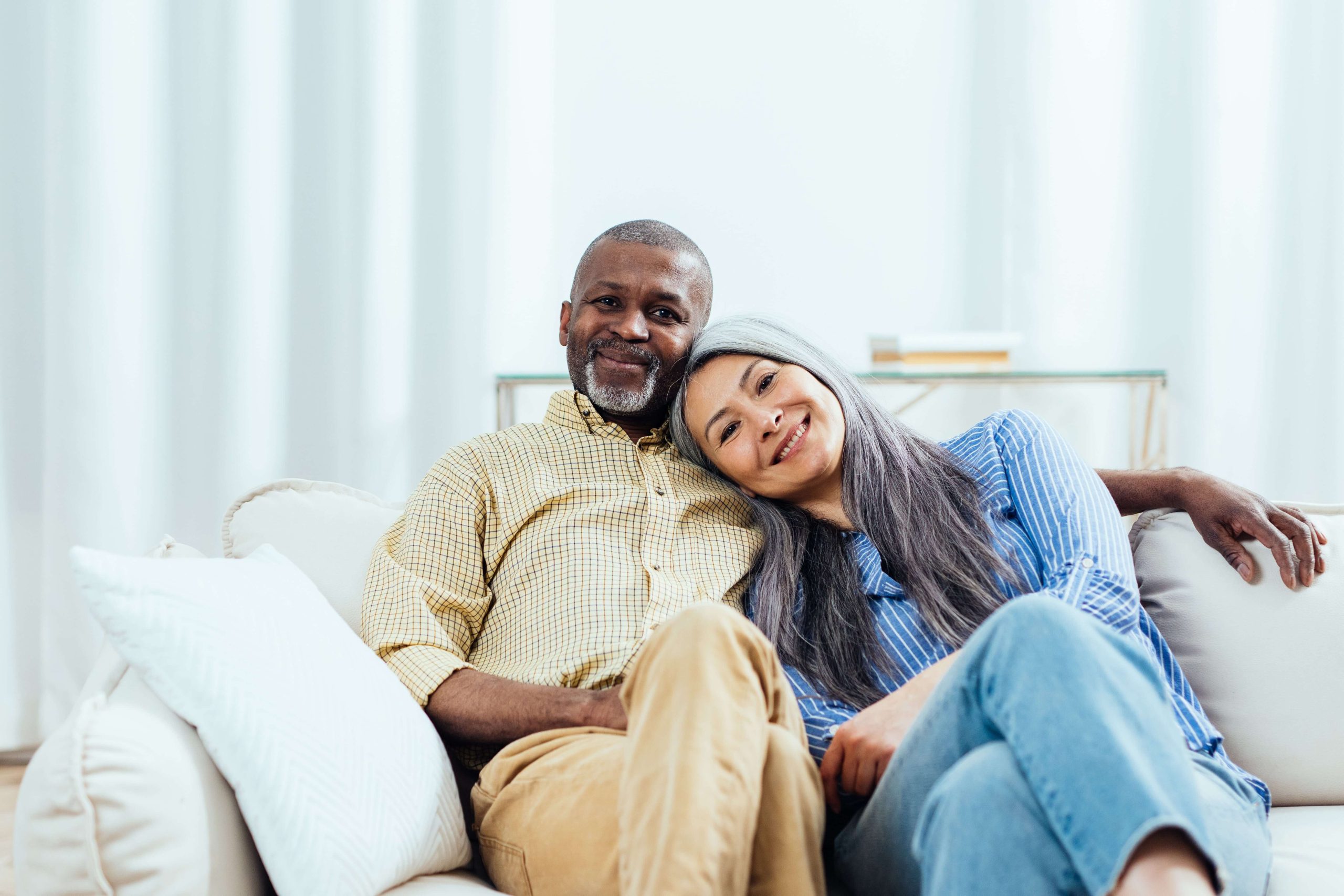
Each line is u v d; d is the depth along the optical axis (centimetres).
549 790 100
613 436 145
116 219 248
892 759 94
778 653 124
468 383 262
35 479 246
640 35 269
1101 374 238
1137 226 258
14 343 244
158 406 252
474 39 262
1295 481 254
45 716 243
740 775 82
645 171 270
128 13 248
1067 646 79
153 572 95
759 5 269
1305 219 253
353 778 93
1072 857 72
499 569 136
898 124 267
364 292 259
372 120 259
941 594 122
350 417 259
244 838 91
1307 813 118
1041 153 260
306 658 99
